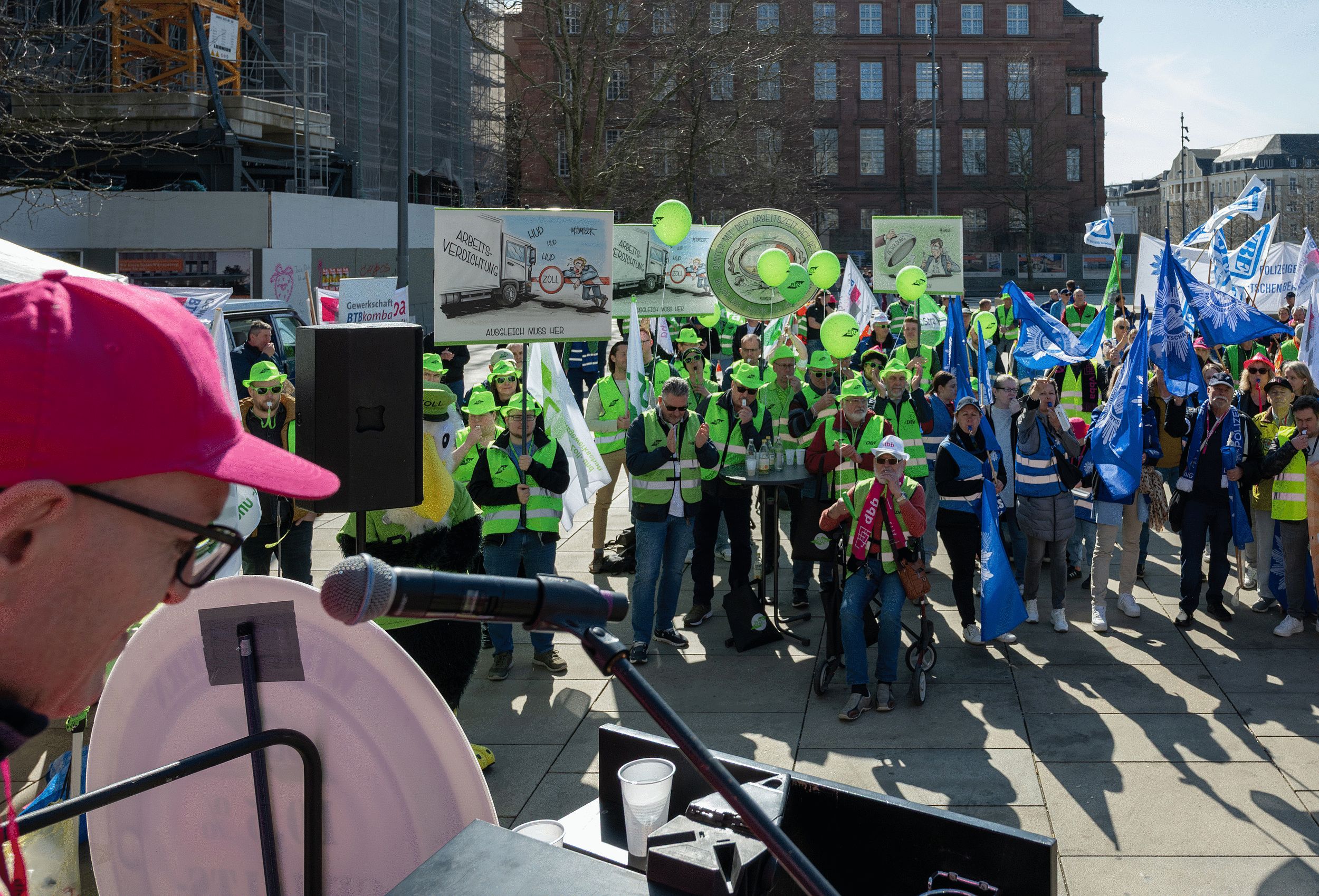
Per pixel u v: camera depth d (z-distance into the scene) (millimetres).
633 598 8023
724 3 43625
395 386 3078
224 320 8641
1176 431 9016
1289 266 18484
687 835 2018
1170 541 11484
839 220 70688
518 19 33000
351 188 28734
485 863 1585
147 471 1008
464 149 38531
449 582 1156
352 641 1760
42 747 5977
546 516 7527
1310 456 7988
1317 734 6477
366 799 1808
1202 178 144000
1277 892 4809
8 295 982
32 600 986
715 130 34844
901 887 2334
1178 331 9992
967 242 70938
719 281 10617
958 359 10555
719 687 7500
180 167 23094
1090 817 5543
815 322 20328
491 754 6242
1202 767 6086
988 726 6742
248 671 1838
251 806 1906
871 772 6141
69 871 4012
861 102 70125
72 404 959
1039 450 8422
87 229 20828
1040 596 9523
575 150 30516
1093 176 73250
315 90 29344
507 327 7852
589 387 19219
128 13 24359
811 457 8492
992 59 70188
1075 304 21047
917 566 7059
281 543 7957
